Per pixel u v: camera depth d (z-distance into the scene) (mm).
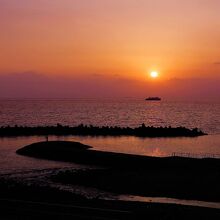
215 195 38219
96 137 108000
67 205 24766
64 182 45688
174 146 87812
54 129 117500
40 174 51625
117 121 175500
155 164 57438
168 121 177375
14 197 30188
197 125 156500
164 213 23703
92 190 41406
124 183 43906
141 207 26516
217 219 22812
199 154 73000
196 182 43594
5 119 176375
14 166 58375
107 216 22219
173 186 42000
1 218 21422
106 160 61719
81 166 59656
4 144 89375
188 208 26859
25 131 114438
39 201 27703
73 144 78188
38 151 71125
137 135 113500
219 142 97375
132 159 60281
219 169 51312
